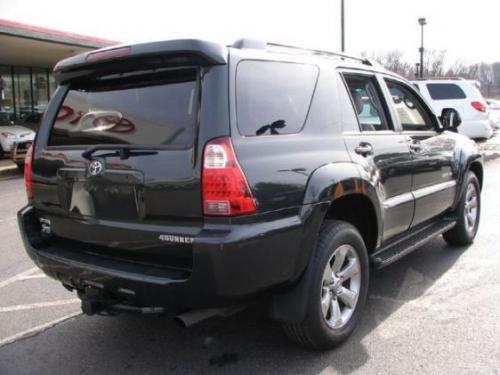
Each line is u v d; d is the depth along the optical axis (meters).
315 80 3.60
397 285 4.70
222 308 2.97
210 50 2.92
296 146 3.21
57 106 3.67
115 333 3.92
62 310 4.37
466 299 4.34
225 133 2.84
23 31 14.49
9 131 14.73
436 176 4.93
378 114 4.30
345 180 3.41
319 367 3.32
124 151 3.07
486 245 5.85
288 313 3.23
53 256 3.40
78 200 3.33
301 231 3.08
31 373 3.37
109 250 3.26
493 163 12.83
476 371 3.22
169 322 4.08
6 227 7.43
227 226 2.79
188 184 2.84
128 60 3.17
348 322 3.60
